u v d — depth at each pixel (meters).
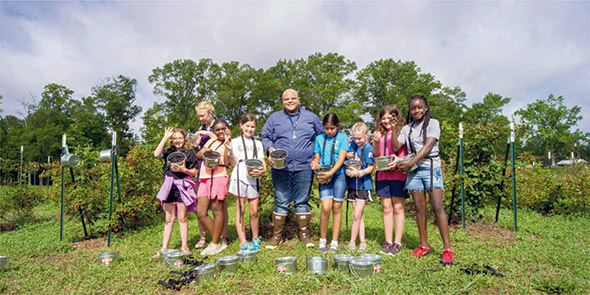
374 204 10.77
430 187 4.51
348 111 37.03
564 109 39.22
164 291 3.76
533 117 40.50
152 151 8.44
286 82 44.12
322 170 5.03
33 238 6.82
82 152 8.12
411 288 3.52
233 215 8.99
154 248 5.70
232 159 5.23
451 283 3.60
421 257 4.58
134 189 7.71
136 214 7.24
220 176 5.25
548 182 9.77
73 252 5.74
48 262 5.07
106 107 49.78
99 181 7.69
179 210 5.32
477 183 7.64
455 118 42.66
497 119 41.47
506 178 7.53
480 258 4.68
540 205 9.57
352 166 4.96
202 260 4.70
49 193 9.08
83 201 6.93
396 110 5.01
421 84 41.19
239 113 46.88
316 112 40.16
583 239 6.09
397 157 4.89
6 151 45.34
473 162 7.88
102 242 6.49
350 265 3.93
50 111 53.22
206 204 5.27
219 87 46.81
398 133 4.93
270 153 5.02
